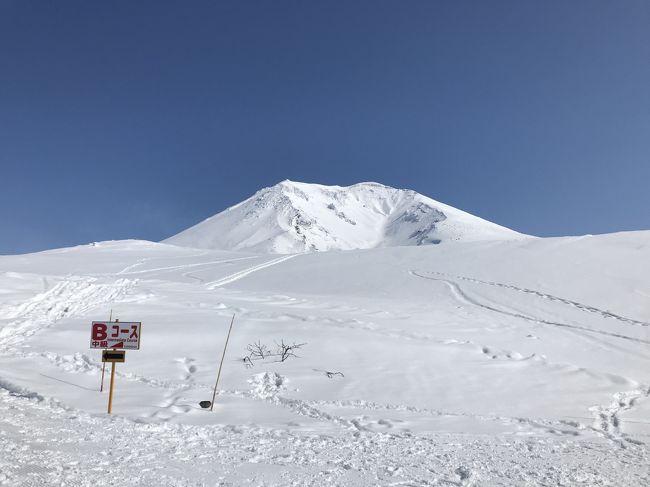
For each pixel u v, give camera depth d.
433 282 35.38
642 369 18.88
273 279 38.75
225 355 16.22
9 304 20.05
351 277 38.41
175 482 5.56
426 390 14.39
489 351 19.09
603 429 11.88
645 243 39.72
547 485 6.39
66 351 15.09
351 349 17.73
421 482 6.30
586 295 30.19
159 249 59.38
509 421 12.10
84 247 58.47
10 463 5.65
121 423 8.91
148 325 18.70
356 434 9.48
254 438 8.53
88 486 5.13
